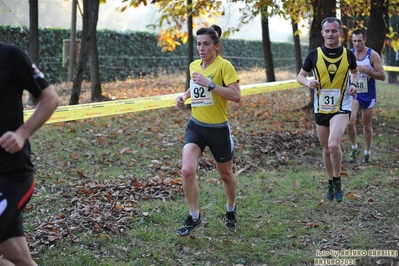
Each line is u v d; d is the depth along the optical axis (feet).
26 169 10.75
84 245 16.17
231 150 16.93
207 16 41.22
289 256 16.07
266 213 19.57
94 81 44.96
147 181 22.33
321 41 39.60
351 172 25.40
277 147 29.07
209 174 24.04
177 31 44.09
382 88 58.95
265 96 52.19
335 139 19.22
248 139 30.53
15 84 10.51
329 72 19.49
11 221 10.57
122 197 20.49
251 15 40.93
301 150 29.01
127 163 25.59
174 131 32.68
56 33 67.10
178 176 23.67
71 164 24.88
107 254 15.87
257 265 15.72
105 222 17.58
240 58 89.97
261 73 76.69
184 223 16.78
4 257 10.96
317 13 38.55
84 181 22.26
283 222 18.66
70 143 28.86
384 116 39.93
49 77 66.80
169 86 59.52
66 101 46.68
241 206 20.10
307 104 45.83
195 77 16.07
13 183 10.49
